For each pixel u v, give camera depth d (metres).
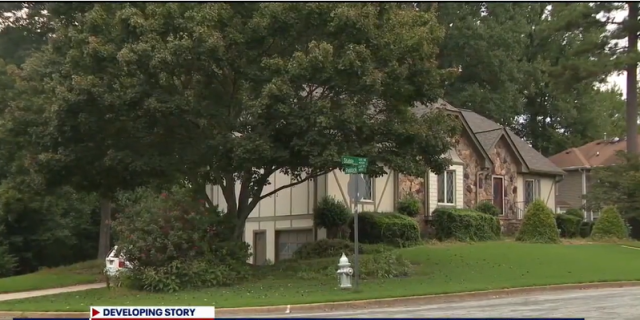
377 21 20.09
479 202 33.84
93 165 20.98
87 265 29.97
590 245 28.47
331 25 19.16
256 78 19.44
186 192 20.91
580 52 35.97
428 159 21.19
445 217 30.27
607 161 48.78
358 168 17.08
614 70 34.09
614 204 33.62
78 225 36.34
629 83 35.81
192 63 18.83
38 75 26.86
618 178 34.03
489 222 31.39
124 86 19.12
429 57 20.33
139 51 18.16
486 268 21.67
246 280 20.19
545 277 19.91
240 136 19.45
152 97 18.73
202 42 18.44
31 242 33.97
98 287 22.11
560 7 37.94
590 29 36.25
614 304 14.92
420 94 20.48
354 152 18.91
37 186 24.16
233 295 17.31
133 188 23.25
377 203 29.84
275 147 19.19
